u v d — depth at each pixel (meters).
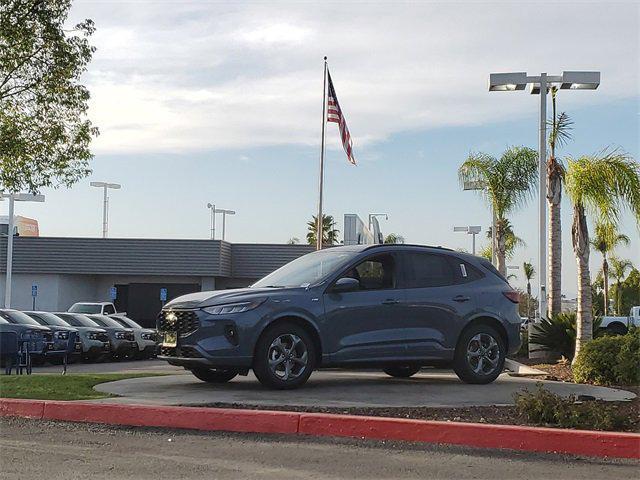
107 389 10.55
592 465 6.96
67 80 21.47
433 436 7.71
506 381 12.09
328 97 32.59
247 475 6.47
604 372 12.78
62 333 23.56
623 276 71.12
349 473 6.56
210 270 47.03
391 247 11.55
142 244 47.34
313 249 49.28
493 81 20.61
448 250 12.01
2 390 10.25
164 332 10.70
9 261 40.38
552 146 21.14
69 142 22.03
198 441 7.80
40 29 20.77
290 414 8.14
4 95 20.97
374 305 10.96
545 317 21.03
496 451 7.44
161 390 10.46
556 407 8.40
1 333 16.62
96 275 48.88
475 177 33.88
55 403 9.01
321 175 33.81
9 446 7.56
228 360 10.11
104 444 7.66
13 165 21.34
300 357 10.52
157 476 6.41
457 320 11.50
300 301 10.51
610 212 17.17
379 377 12.84
